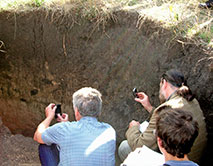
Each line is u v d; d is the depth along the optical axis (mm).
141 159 1881
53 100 3502
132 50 3014
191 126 1449
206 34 2691
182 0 3146
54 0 3352
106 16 3047
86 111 2051
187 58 2689
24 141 3588
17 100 3623
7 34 3408
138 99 2699
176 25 2791
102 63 3189
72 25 3186
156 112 2088
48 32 3287
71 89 3400
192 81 2662
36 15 3277
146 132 2240
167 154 1500
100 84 3258
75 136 1983
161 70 2869
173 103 2107
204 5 3074
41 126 2223
